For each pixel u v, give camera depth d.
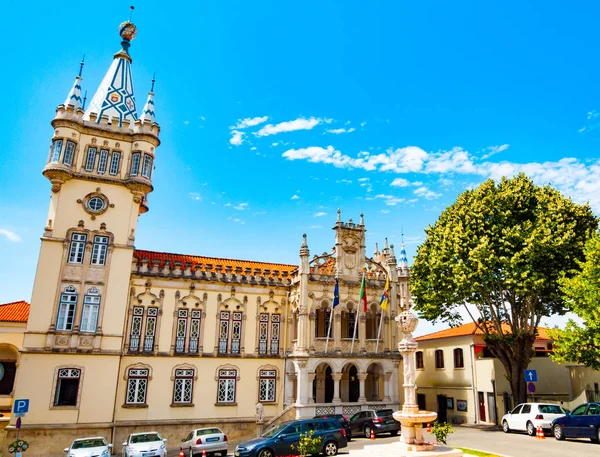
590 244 28.80
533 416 29.23
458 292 37.31
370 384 43.69
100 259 36.22
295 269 42.66
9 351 39.78
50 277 34.47
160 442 27.52
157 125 39.78
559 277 31.97
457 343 45.69
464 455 20.69
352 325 43.31
